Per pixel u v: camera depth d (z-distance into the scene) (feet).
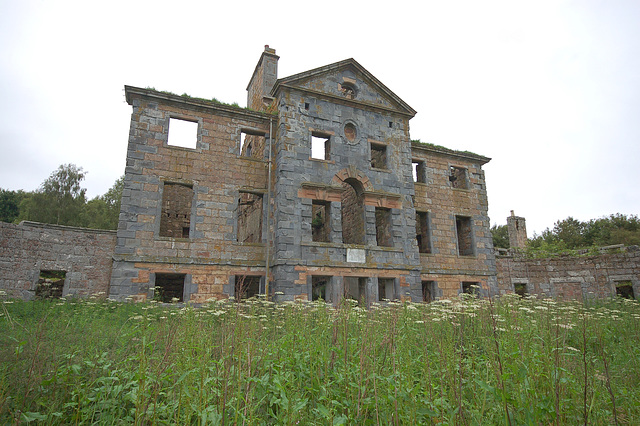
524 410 17.70
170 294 78.54
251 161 76.43
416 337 28.19
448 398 19.22
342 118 81.56
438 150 94.63
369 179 80.79
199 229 69.72
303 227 72.13
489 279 92.58
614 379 24.79
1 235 57.77
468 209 95.91
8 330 32.27
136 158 67.92
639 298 85.30
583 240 186.91
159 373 19.44
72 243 64.03
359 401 18.53
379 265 75.77
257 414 19.19
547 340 22.47
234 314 31.48
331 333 28.58
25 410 18.81
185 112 73.36
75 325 35.50
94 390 20.70
